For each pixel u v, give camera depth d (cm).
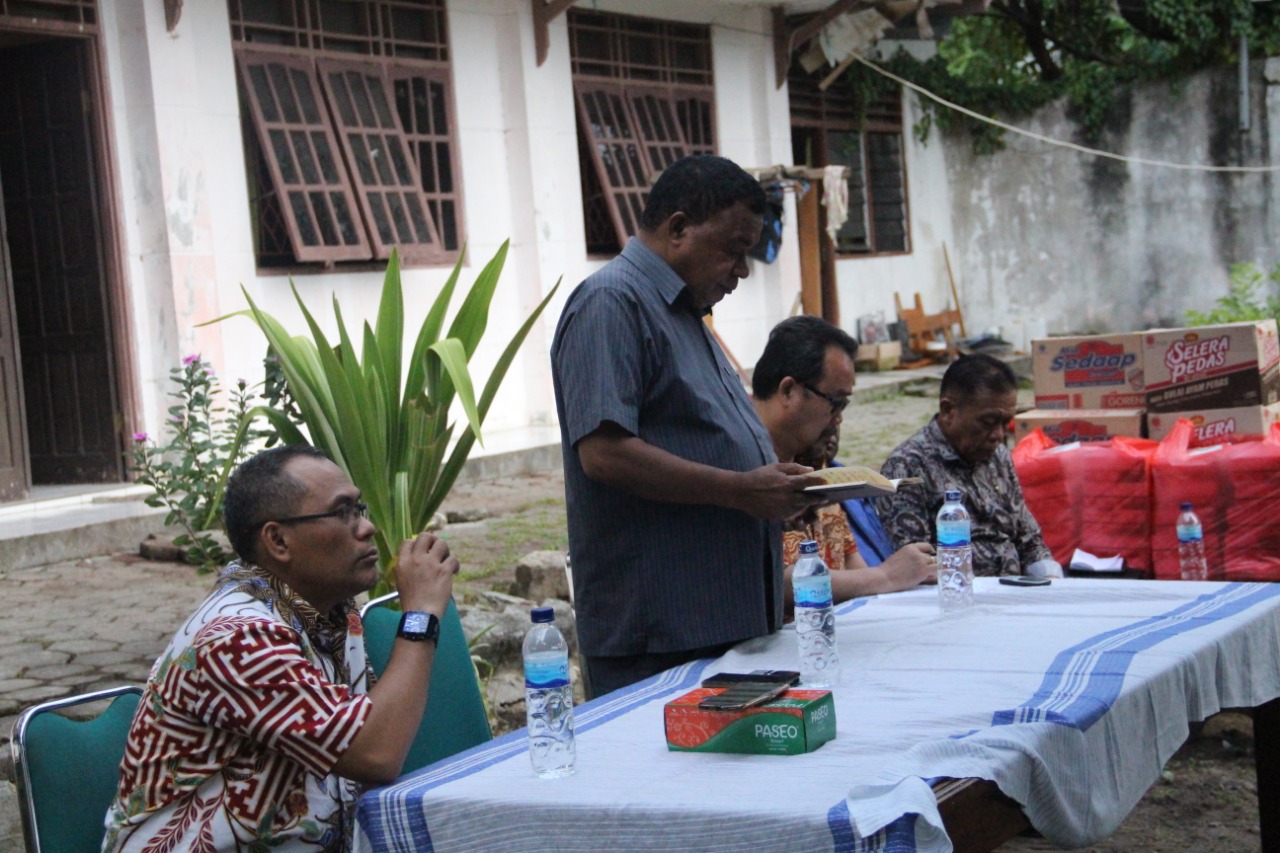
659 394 298
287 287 952
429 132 1062
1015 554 444
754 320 1397
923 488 431
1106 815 240
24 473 814
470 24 1091
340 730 234
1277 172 1652
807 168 1438
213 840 237
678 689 277
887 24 1421
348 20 1013
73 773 255
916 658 285
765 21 1396
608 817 211
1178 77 1694
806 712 227
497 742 260
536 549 729
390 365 429
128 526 751
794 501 283
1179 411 539
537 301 1127
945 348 1673
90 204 843
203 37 897
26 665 514
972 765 213
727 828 202
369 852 234
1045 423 563
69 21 820
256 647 236
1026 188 1784
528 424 1143
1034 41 1733
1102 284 1759
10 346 812
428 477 432
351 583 255
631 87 1251
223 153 912
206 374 628
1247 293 1247
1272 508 485
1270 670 311
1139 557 507
